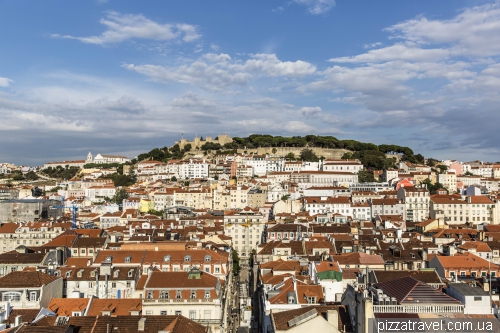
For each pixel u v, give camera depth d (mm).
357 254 175625
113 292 158125
